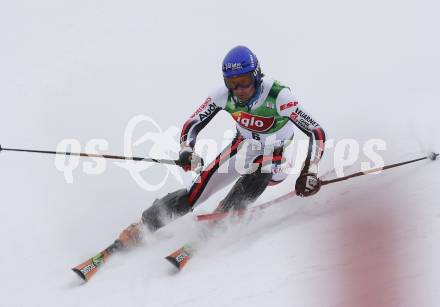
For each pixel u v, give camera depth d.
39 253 17.16
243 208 16.75
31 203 20.78
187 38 43.19
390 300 9.88
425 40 40.62
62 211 20.00
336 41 42.38
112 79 36.06
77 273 14.86
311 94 33.03
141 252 16.22
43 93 34.00
